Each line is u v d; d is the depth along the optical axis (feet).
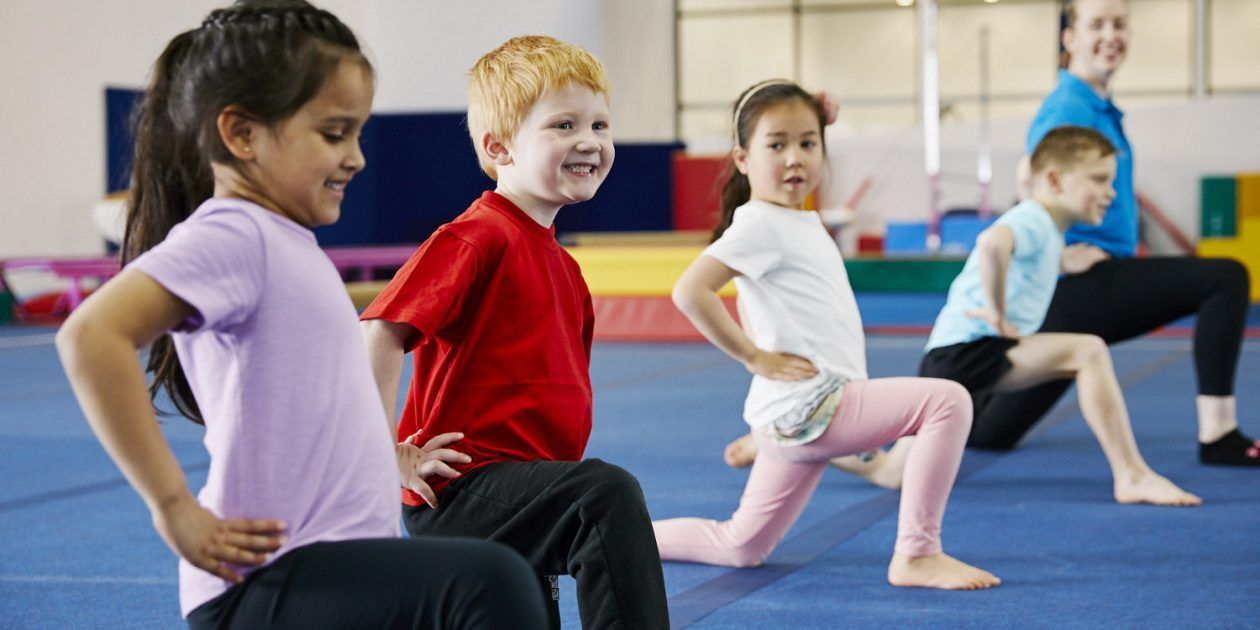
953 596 7.78
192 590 4.13
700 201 37.52
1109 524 9.75
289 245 4.10
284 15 4.04
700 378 19.77
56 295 33.71
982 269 10.86
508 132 5.82
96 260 29.96
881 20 50.03
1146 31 48.32
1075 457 12.83
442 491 5.50
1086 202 11.10
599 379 19.74
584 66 5.82
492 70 5.90
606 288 25.82
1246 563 8.52
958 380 11.21
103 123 36.94
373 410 4.31
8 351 25.31
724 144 45.91
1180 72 48.21
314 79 4.00
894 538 9.43
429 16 40.01
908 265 31.48
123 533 9.91
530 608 3.91
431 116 37.45
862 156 43.34
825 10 50.39
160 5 38.88
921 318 28.04
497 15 39.99
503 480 5.33
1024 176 12.73
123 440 3.72
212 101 4.01
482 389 5.60
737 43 50.88
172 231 4.01
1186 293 12.13
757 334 8.32
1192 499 10.39
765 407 8.25
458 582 3.88
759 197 8.31
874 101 50.49
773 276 8.17
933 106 38.06
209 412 4.10
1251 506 10.35
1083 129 11.26
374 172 37.50
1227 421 12.11
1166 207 40.34
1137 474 10.61
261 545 3.90
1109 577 8.18
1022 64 49.44
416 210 37.63
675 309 25.39
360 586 3.92
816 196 41.09
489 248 5.61
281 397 4.04
